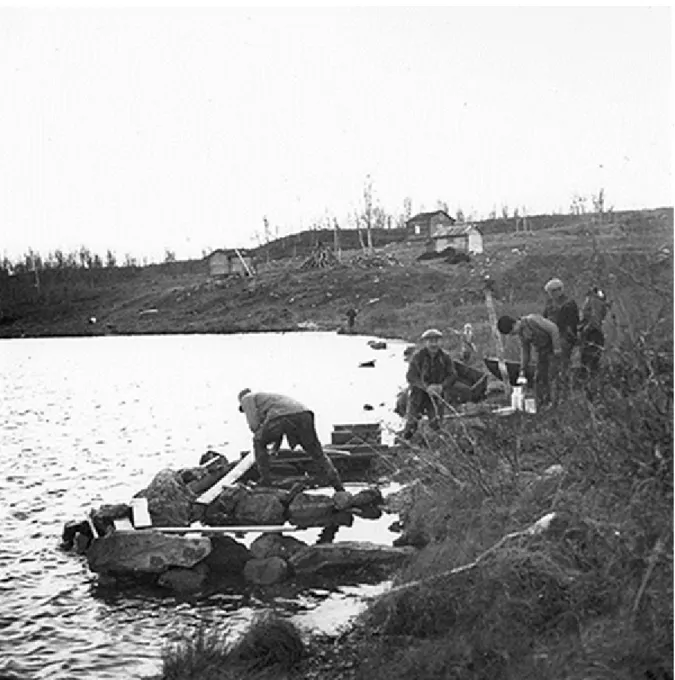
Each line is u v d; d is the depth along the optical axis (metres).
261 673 5.93
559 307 11.95
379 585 7.78
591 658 5.09
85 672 6.29
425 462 9.80
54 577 8.54
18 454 16.30
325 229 132.38
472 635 5.76
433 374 11.99
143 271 97.88
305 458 12.23
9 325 75.75
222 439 17.31
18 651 6.71
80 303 81.06
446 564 7.10
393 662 5.77
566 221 87.38
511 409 11.65
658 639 5.09
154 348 51.75
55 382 32.75
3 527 10.61
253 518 9.95
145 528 9.03
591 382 8.34
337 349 41.28
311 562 8.30
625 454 6.57
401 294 65.50
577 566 6.16
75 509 11.58
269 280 83.00
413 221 112.00
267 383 27.14
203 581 8.15
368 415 18.48
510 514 7.55
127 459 15.41
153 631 7.06
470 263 67.38
